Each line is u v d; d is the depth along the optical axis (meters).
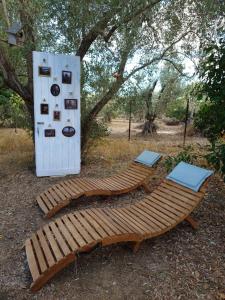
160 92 16.25
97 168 7.83
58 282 3.11
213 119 5.66
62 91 6.80
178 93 16.02
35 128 6.71
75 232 3.50
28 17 6.27
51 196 5.16
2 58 6.52
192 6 7.30
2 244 3.86
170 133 18.25
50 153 6.93
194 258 3.51
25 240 3.88
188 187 4.29
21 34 6.29
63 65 6.71
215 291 2.97
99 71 7.73
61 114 6.88
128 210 4.32
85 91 7.96
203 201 5.15
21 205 5.20
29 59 6.92
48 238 3.52
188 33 7.89
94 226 3.63
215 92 5.18
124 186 5.63
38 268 3.12
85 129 7.98
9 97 9.68
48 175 6.97
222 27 5.86
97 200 5.44
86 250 3.19
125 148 10.20
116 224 3.73
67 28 6.87
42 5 6.14
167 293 2.95
